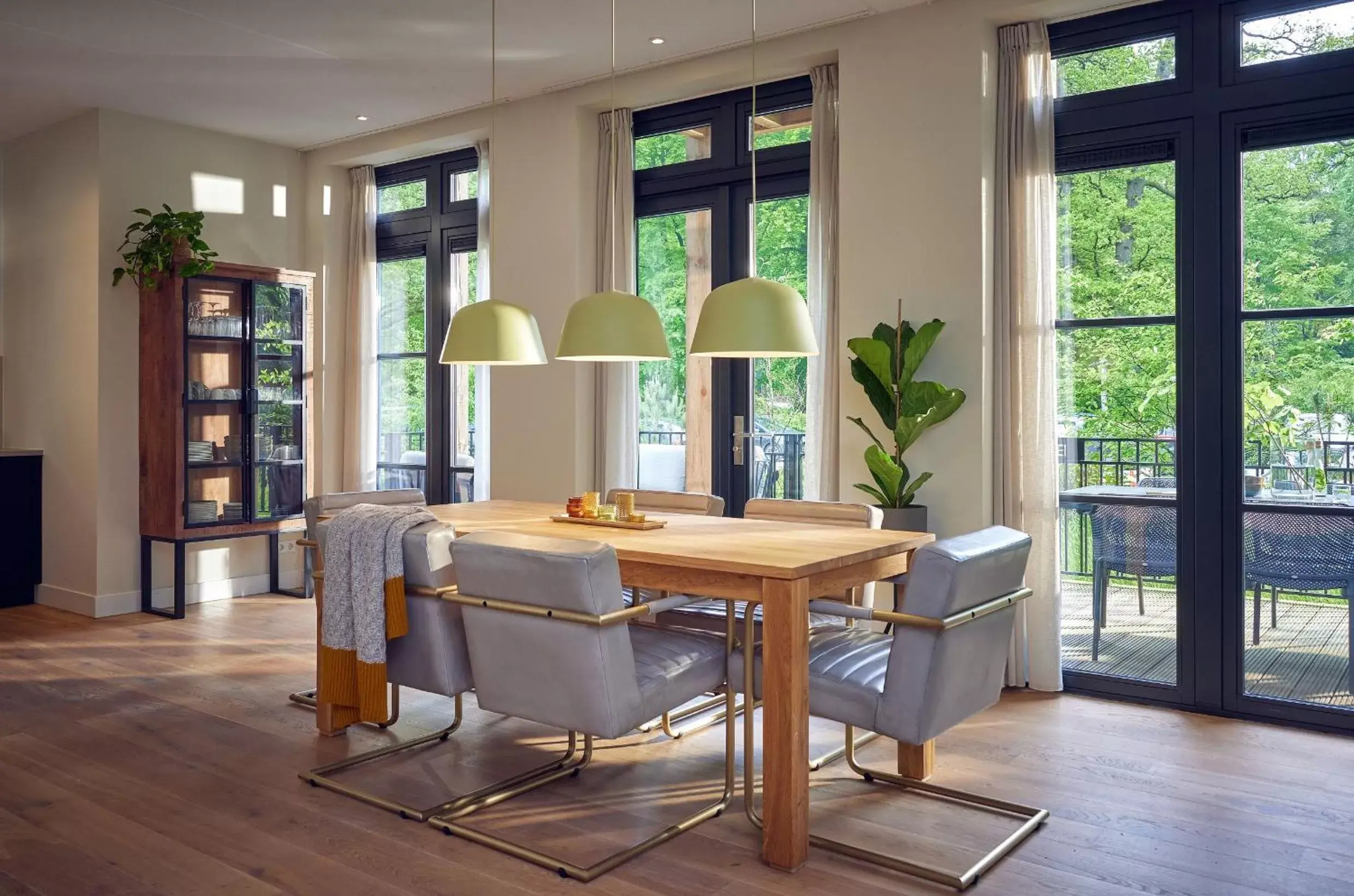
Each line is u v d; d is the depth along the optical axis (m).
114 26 4.65
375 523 3.27
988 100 4.41
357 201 6.90
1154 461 4.24
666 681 2.90
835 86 4.89
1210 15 4.05
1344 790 3.23
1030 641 4.41
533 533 3.53
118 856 2.77
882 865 2.71
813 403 4.94
